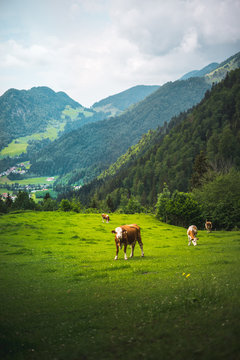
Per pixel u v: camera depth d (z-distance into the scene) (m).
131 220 61.38
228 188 66.69
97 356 5.24
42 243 30.41
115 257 18.86
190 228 28.62
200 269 12.73
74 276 13.46
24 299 9.73
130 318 7.04
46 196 156.50
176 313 6.96
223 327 5.61
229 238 34.25
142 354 5.04
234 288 8.29
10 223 43.41
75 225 46.88
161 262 16.08
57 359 5.31
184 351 4.90
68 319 7.48
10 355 5.58
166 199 68.75
